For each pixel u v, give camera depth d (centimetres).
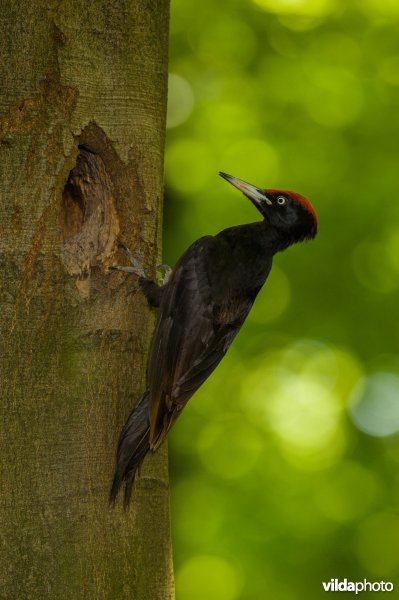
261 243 825
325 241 1416
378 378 1464
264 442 1453
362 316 1428
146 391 677
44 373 633
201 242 790
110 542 635
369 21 1455
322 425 1464
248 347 1456
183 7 1483
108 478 644
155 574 655
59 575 612
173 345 719
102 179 700
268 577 1373
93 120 673
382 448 1468
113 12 683
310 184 1416
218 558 1391
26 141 648
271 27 1469
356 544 1395
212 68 1488
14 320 632
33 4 658
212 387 1470
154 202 703
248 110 1462
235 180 853
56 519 618
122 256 687
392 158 1431
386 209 1405
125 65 685
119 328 672
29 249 641
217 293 765
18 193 644
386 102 1441
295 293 1434
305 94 1451
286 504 1411
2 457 614
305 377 1464
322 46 1463
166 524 675
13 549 606
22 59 654
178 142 1464
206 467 1455
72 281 658
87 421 643
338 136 1444
